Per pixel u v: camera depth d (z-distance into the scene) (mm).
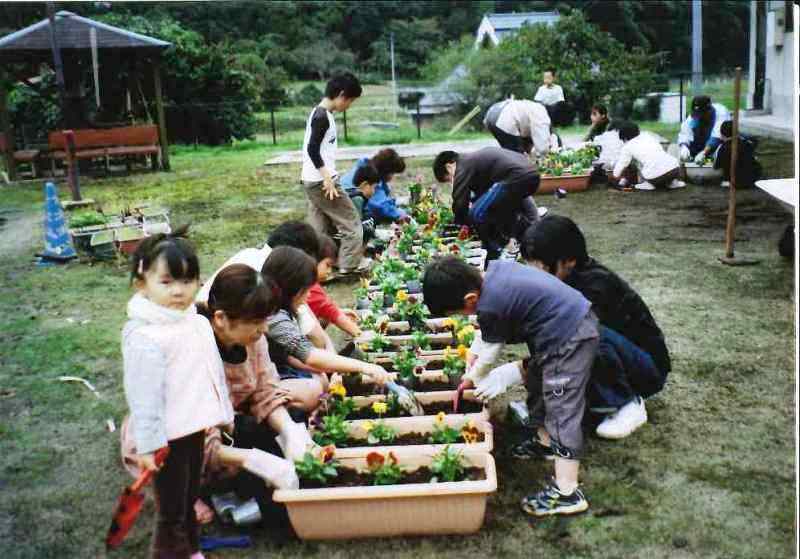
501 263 3346
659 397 4145
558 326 3146
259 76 30312
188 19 37219
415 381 4016
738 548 2947
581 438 3170
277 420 3342
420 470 3271
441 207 7719
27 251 8242
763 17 16812
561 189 9758
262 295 2857
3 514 3381
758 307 5410
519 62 22312
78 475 3688
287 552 3045
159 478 2744
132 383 2598
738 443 3662
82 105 15273
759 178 9562
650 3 43594
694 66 20719
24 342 5445
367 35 45094
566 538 3053
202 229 8938
